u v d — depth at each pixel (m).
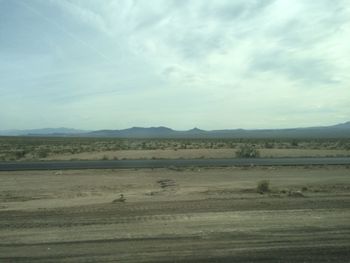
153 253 10.65
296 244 11.42
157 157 59.75
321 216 15.11
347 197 20.67
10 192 26.28
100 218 14.95
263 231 12.84
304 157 56.97
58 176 33.97
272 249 10.95
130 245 11.37
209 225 13.63
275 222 14.09
